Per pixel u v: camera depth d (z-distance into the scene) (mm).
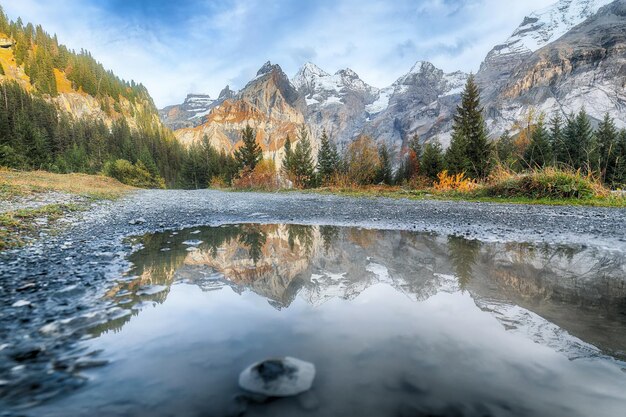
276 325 2045
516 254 4238
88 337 1925
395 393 1296
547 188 12031
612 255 4156
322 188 25500
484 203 11734
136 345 1792
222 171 60406
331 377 1414
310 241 5379
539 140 31234
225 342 1800
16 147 47281
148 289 2889
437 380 1396
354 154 27016
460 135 24984
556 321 2086
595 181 11875
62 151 69938
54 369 1561
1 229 5676
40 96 116312
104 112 138750
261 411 1179
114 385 1406
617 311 2264
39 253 4422
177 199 15859
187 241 5418
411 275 3270
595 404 1243
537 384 1377
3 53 129625
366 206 11320
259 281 3137
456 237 5594
